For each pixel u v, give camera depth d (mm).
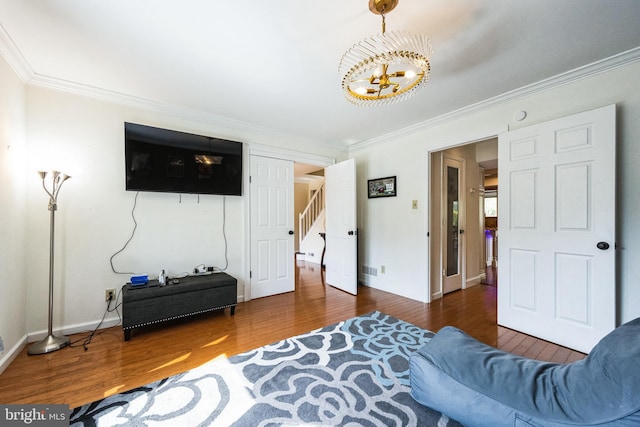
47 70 2131
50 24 1598
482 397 1091
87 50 1867
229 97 2623
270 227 3662
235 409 1424
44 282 2262
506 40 1760
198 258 3074
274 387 1611
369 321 2693
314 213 6938
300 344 2186
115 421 1338
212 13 1515
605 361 942
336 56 1942
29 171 2201
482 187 4844
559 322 2188
